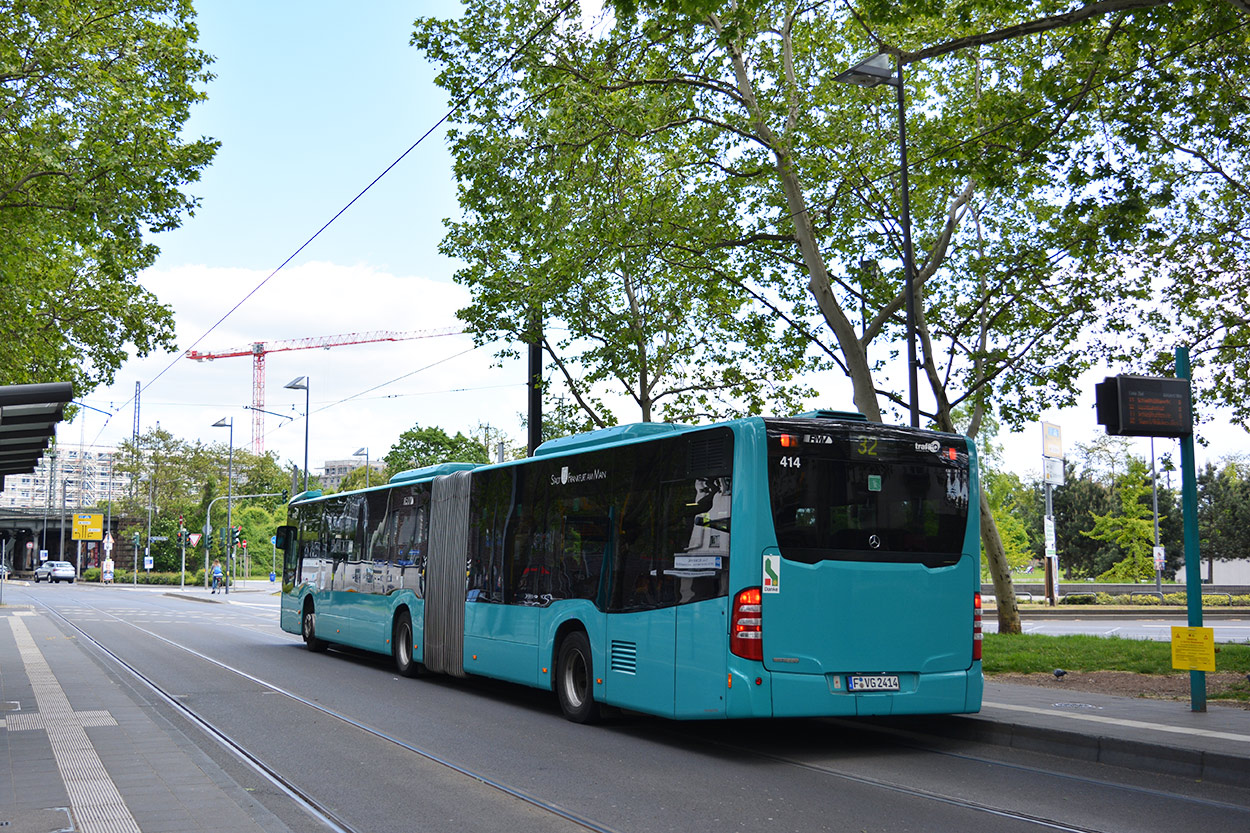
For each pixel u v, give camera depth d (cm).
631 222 2002
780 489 972
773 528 962
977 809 740
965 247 2216
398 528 1808
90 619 3294
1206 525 6756
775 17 1909
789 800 775
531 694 1536
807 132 1877
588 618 1181
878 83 1802
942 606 1026
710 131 2008
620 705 1106
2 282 2206
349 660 2030
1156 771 866
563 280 2041
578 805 761
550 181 1912
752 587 949
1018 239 2169
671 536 1055
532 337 2189
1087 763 912
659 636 1050
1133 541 5878
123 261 2066
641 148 2145
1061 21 1147
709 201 2088
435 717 1231
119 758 905
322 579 2172
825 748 1019
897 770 895
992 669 1554
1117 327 2078
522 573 1354
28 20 1833
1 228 1992
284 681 1593
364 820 716
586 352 2353
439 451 6006
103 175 1858
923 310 2183
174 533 8562
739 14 1270
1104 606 4050
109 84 1852
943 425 2206
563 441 1334
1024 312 2128
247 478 10525
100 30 1919
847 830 683
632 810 744
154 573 8512
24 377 2605
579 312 2312
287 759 945
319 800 778
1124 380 1065
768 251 2123
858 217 2095
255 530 10319
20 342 2530
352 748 1004
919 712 999
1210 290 1989
